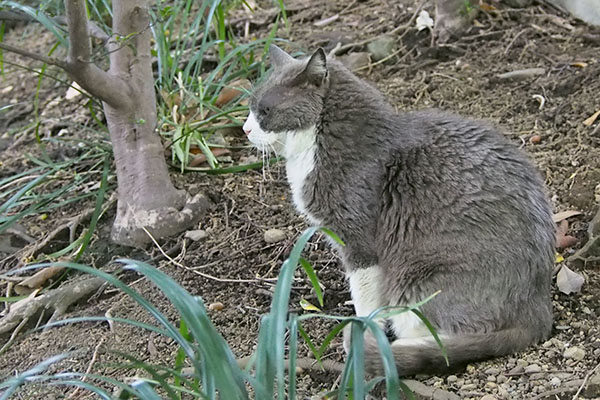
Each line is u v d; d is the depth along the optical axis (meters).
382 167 3.86
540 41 6.03
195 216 4.91
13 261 4.96
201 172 5.22
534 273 3.67
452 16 6.18
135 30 4.69
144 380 2.81
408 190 3.78
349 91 3.98
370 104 3.98
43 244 4.98
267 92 4.01
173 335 2.84
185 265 4.61
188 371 3.64
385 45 6.18
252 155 5.39
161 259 4.70
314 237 4.69
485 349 3.58
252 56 5.88
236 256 4.62
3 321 4.43
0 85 6.81
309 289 4.36
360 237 3.91
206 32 5.68
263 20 6.87
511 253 3.62
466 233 3.65
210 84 5.57
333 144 3.90
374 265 3.93
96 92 4.54
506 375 3.54
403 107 5.56
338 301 4.28
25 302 4.50
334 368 3.72
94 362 3.98
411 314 3.69
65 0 4.03
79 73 4.33
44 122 6.21
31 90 6.68
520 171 3.81
